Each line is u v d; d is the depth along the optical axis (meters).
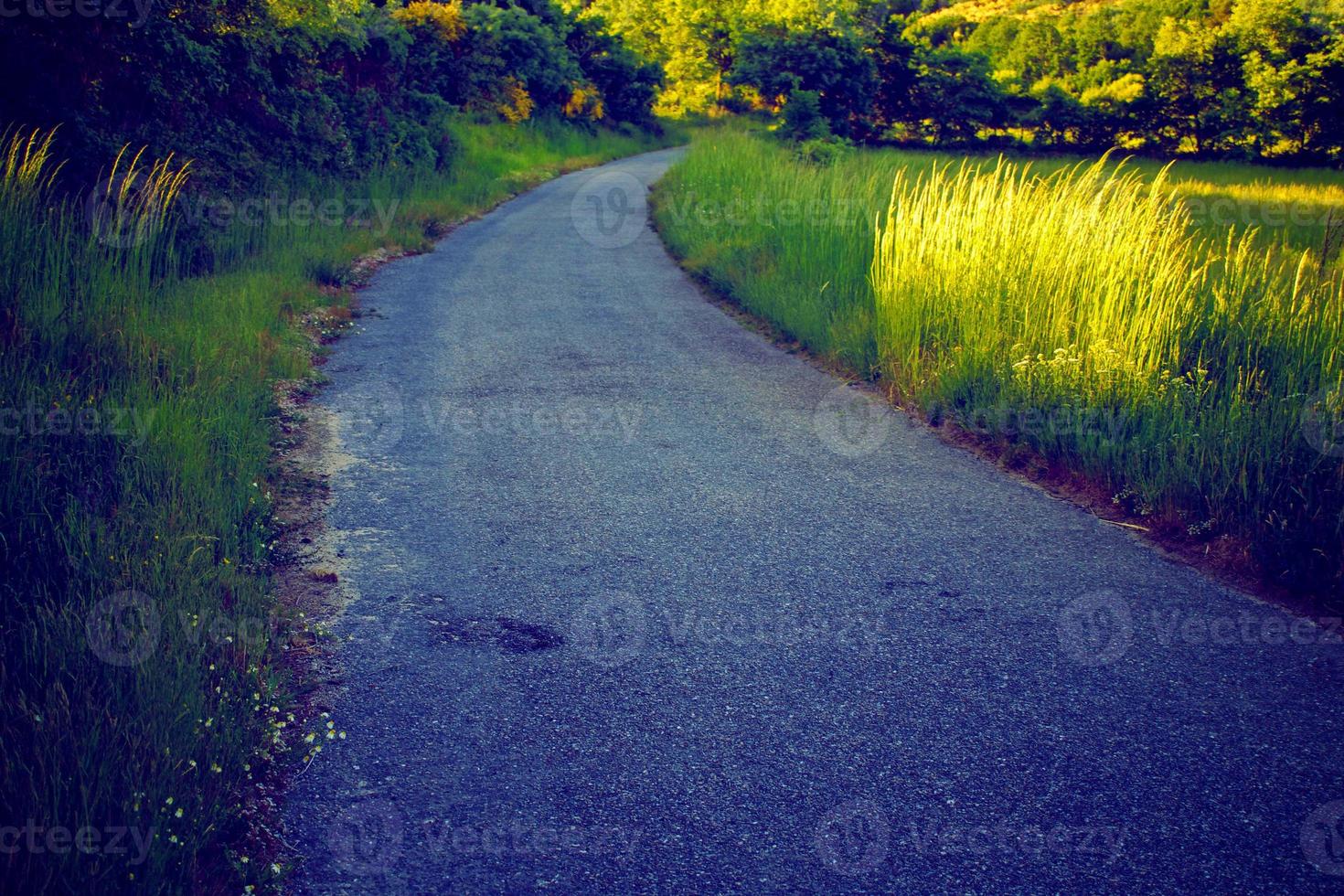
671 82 64.44
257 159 12.70
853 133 44.12
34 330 5.59
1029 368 6.42
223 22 11.89
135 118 10.01
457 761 3.13
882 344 7.93
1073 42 62.06
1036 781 3.04
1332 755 3.16
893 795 2.97
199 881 2.52
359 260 13.14
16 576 3.66
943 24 85.31
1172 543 4.86
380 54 21.06
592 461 6.03
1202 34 44.34
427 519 5.10
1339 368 5.43
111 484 4.52
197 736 2.92
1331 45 39.41
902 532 4.99
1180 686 3.56
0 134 7.94
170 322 6.79
